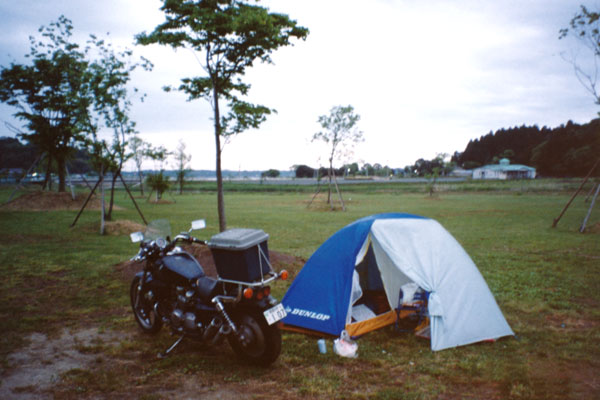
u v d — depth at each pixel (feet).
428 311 17.40
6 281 27.20
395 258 18.37
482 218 71.05
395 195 159.22
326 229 58.70
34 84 75.41
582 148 351.05
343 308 18.04
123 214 78.64
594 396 12.74
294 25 30.32
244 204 115.14
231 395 12.74
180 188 177.99
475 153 627.05
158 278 17.44
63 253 37.50
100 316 20.76
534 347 16.71
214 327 14.89
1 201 101.14
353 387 13.32
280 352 15.35
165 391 13.01
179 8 28.76
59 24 75.51
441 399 12.54
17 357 15.67
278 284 26.81
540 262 34.32
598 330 18.83
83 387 13.20
